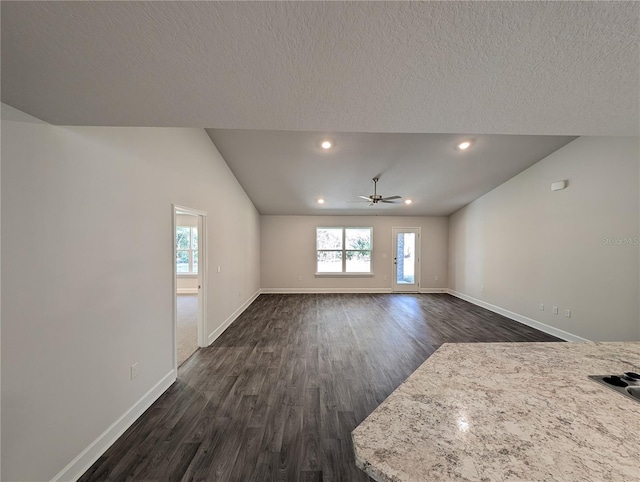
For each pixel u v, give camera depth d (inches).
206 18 36.6
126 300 82.5
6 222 51.9
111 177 77.2
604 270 131.6
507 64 46.5
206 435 78.6
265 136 146.3
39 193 57.6
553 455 28.5
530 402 38.4
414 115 65.1
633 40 40.8
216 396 98.7
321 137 147.0
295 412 89.3
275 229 296.4
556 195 159.5
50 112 57.4
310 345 148.3
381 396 98.7
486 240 229.5
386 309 228.2
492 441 30.5
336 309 227.9
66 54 41.9
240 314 210.7
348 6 35.5
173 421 84.8
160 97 55.2
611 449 29.3
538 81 51.7
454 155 165.0
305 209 277.7
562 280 155.5
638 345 60.0
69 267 64.0
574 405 37.6
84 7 34.1
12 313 52.6
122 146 81.6
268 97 56.3
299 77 49.6
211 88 52.6
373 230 300.8
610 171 129.1
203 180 140.1
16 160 53.6
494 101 59.1
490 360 52.4
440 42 41.3
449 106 61.1
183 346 147.4
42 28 37.1
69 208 64.2
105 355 74.1
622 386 42.6
